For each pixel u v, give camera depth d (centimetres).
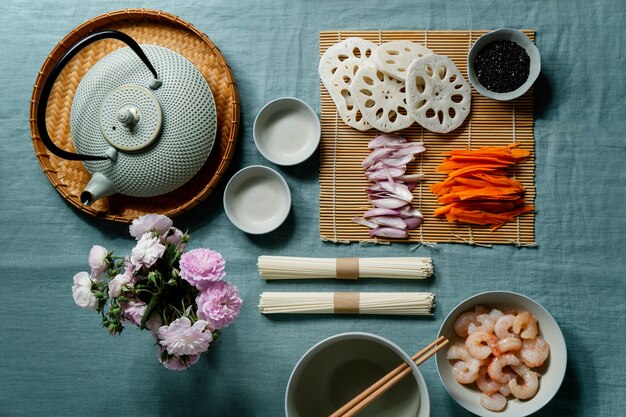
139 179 79
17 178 88
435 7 85
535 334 77
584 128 84
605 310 82
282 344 84
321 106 85
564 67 84
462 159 83
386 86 83
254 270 85
